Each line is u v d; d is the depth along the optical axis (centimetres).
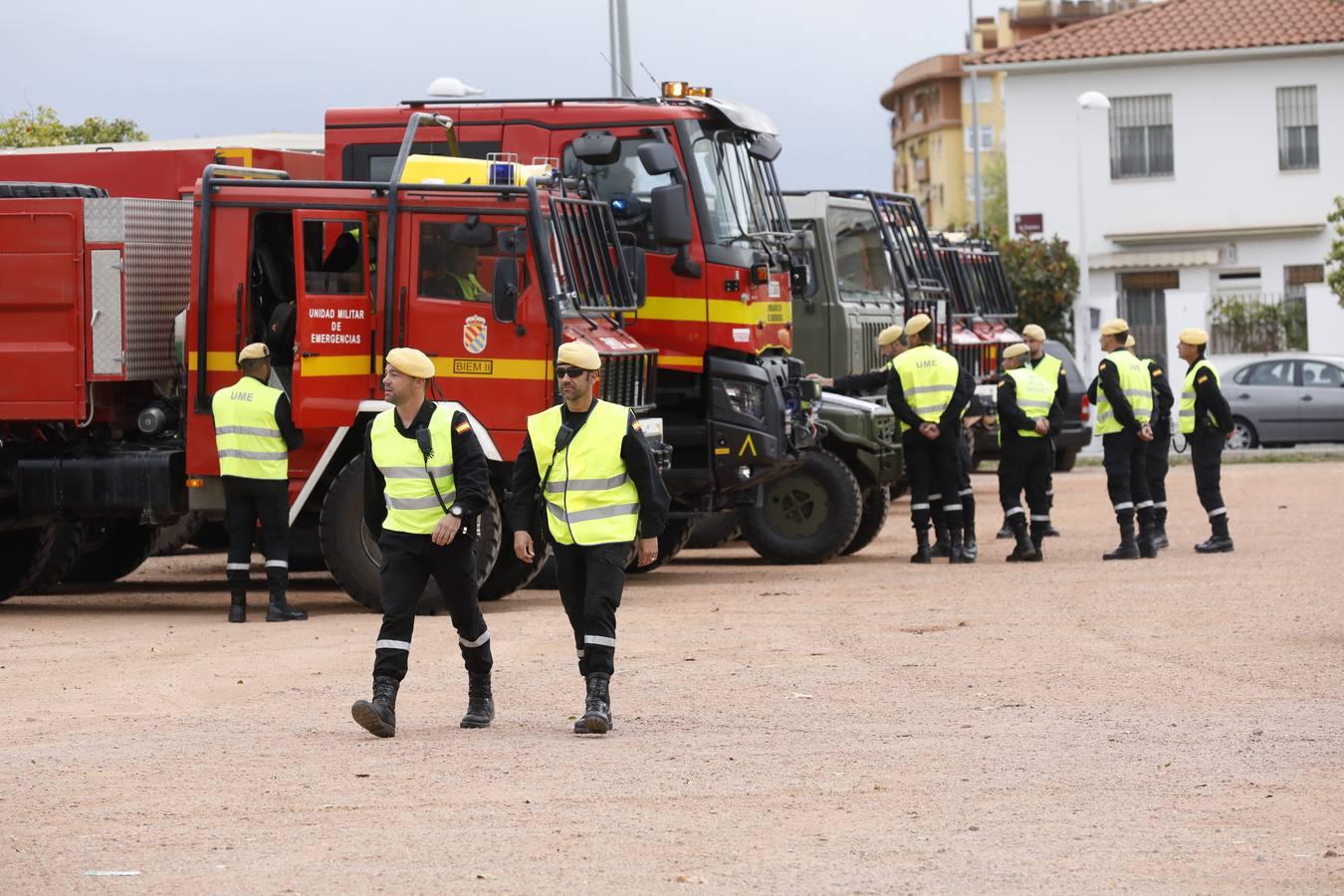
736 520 2378
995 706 1247
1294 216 5384
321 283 1816
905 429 2272
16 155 2241
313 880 809
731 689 1337
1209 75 5412
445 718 1242
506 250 1805
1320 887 778
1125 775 1016
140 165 2216
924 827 896
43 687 1395
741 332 2059
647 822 914
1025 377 2236
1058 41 5544
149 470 1873
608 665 1177
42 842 885
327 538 1834
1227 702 1244
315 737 1171
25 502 1894
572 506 1179
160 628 1759
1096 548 2419
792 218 2522
